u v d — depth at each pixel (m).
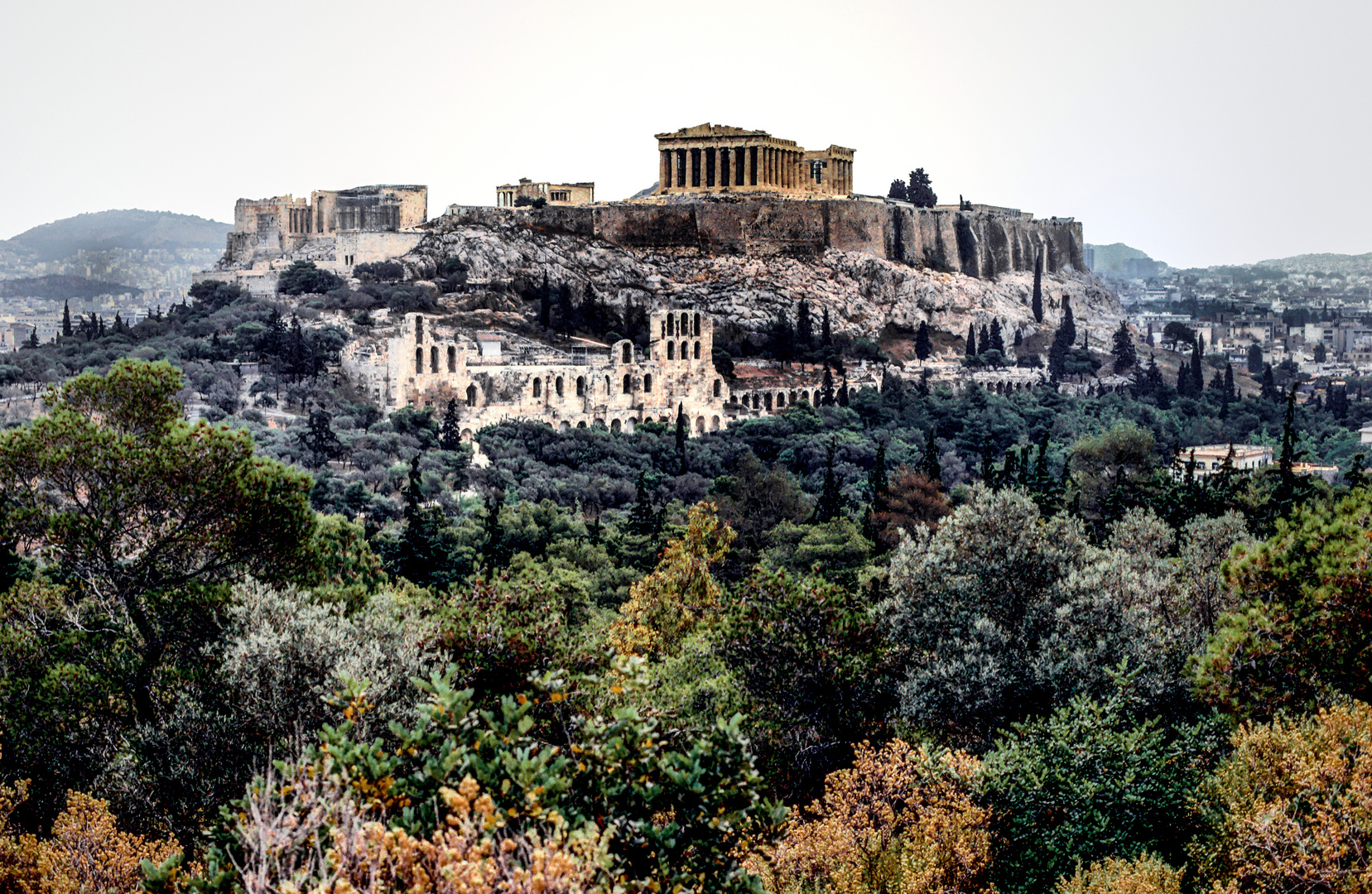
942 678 76.50
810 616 78.44
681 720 63.00
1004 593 83.50
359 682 52.19
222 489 76.00
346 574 100.81
